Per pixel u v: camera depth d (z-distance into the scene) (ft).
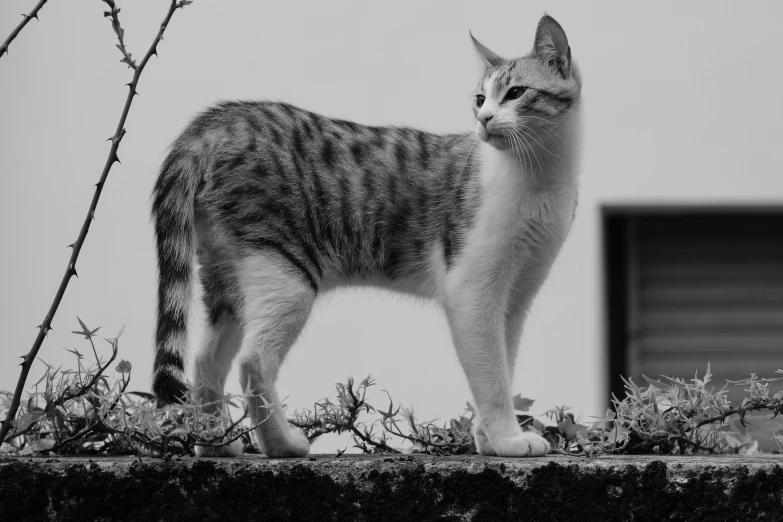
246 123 15.29
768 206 26.73
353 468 12.28
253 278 14.87
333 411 15.61
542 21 16.58
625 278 28.04
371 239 15.96
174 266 14.57
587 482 12.00
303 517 12.21
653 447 14.75
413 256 16.28
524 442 14.25
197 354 15.67
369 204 15.78
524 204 15.52
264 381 14.43
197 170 14.92
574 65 16.81
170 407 12.49
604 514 11.97
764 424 16.52
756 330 28.12
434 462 12.37
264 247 14.88
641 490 11.94
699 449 14.82
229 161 14.92
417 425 17.03
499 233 15.43
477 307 15.30
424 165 16.26
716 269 28.12
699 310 28.09
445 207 15.97
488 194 15.65
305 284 15.14
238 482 12.21
